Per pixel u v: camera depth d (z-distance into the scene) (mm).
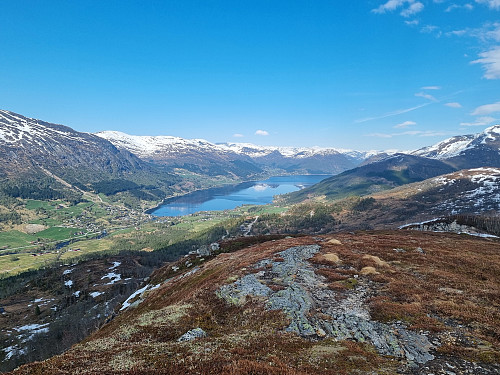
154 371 16906
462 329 21578
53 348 93312
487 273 37156
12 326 123062
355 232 107562
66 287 169375
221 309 33094
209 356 19188
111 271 194500
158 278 96062
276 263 47688
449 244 62500
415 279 34562
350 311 26844
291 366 17234
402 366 17344
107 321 72375
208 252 106312
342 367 17141
